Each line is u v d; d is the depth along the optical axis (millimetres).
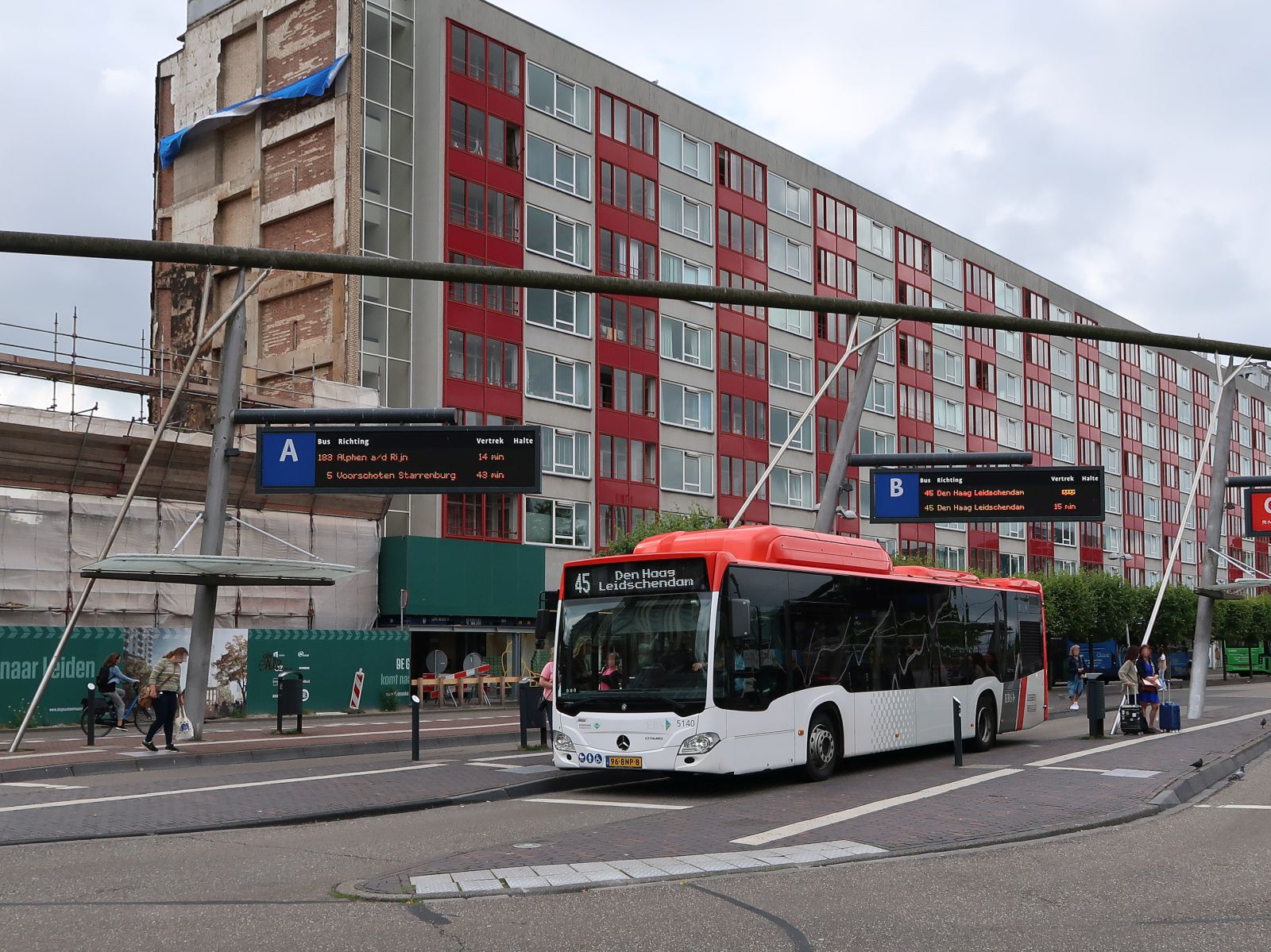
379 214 45750
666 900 8672
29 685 28156
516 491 22625
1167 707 24047
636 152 54688
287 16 48344
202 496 37188
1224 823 12570
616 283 8656
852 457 26281
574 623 16297
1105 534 88625
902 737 18797
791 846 10750
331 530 40750
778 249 62094
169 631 30938
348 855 10977
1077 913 8234
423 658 44719
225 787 15961
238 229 48969
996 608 22328
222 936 7668
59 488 34125
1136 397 94625
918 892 8961
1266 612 85812
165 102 52562
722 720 15172
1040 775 16094
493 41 48875
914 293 71688
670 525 41906
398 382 45500
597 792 16203
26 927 7980
